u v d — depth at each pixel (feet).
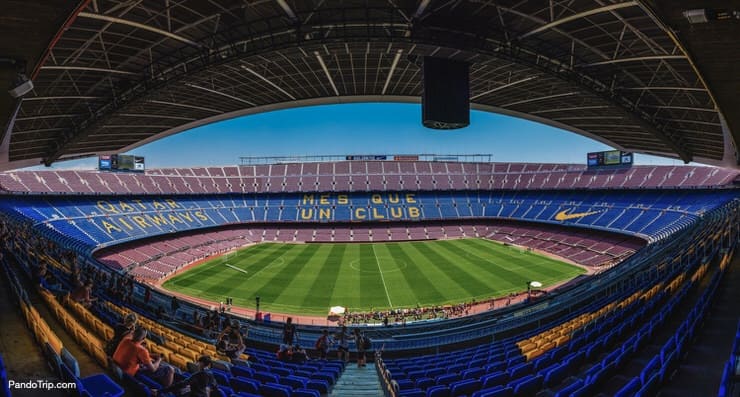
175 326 62.23
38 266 53.52
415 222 275.80
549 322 70.33
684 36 59.06
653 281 70.13
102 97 114.52
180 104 141.90
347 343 59.77
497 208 283.79
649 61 99.45
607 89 119.44
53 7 47.70
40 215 184.34
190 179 285.64
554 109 162.91
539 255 206.28
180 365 35.37
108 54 93.25
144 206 241.35
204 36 95.71
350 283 157.79
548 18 88.74
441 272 173.27
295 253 215.92
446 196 299.58
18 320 38.34
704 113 118.21
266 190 299.79
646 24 82.38
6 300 44.75
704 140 139.64
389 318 118.42
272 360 48.34
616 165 263.49
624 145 182.91
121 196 239.30
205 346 48.60
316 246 236.02
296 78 135.03
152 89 106.22
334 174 316.60
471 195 299.58
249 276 168.66
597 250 200.44
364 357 52.65
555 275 166.71
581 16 83.92
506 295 141.59
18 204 186.70
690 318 38.50
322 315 125.39
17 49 54.90
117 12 76.43
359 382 40.91
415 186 306.96
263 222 272.10
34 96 99.91
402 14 91.66
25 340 33.42
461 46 97.66
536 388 31.40
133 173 262.26
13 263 64.49
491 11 89.20
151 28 83.71
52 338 27.12
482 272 172.55
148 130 161.38
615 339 42.09
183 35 92.12
